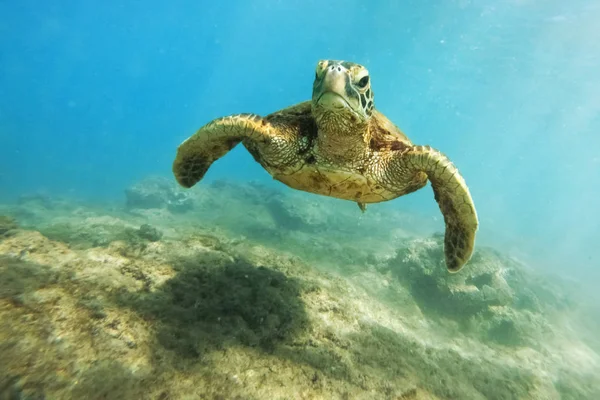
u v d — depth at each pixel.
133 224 12.17
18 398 2.67
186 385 3.19
